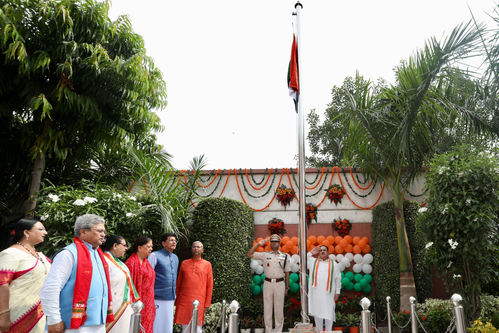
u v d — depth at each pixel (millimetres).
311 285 6480
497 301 6109
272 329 6730
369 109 7035
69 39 6012
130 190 8062
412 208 7512
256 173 8867
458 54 5949
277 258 6766
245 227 7812
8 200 7492
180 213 7191
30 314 3283
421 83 6227
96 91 6480
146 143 8141
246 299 7512
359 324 6965
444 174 5754
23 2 5602
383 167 7812
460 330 3176
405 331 6297
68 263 2811
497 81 5902
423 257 7203
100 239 3084
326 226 8453
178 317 5453
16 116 6973
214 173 8867
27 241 3441
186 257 7957
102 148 7309
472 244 5496
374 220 7992
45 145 6141
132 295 3842
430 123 7102
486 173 5477
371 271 7945
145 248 4492
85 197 5621
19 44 5500
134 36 6805
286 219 8578
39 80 6215
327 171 8758
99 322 2896
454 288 5895
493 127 6520
